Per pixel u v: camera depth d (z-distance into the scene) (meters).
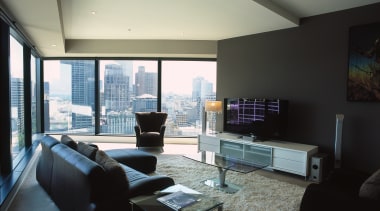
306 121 4.32
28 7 3.07
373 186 2.02
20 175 3.34
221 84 5.55
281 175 3.99
